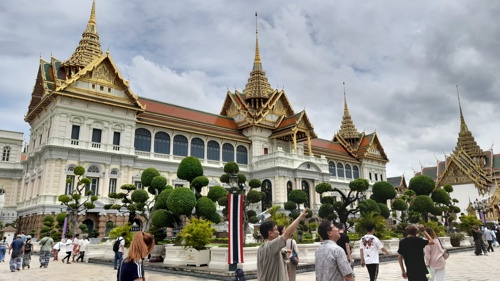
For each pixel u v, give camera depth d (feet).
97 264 83.66
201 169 99.09
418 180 143.02
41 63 167.12
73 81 152.15
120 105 161.58
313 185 205.67
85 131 152.76
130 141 165.07
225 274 55.93
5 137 214.07
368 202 101.81
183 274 62.59
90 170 150.51
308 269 64.59
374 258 37.81
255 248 63.77
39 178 150.92
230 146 207.41
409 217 130.72
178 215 81.76
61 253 104.37
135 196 97.86
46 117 158.30
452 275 56.03
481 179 276.62
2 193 197.47
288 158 197.36
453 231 140.87
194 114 208.74
